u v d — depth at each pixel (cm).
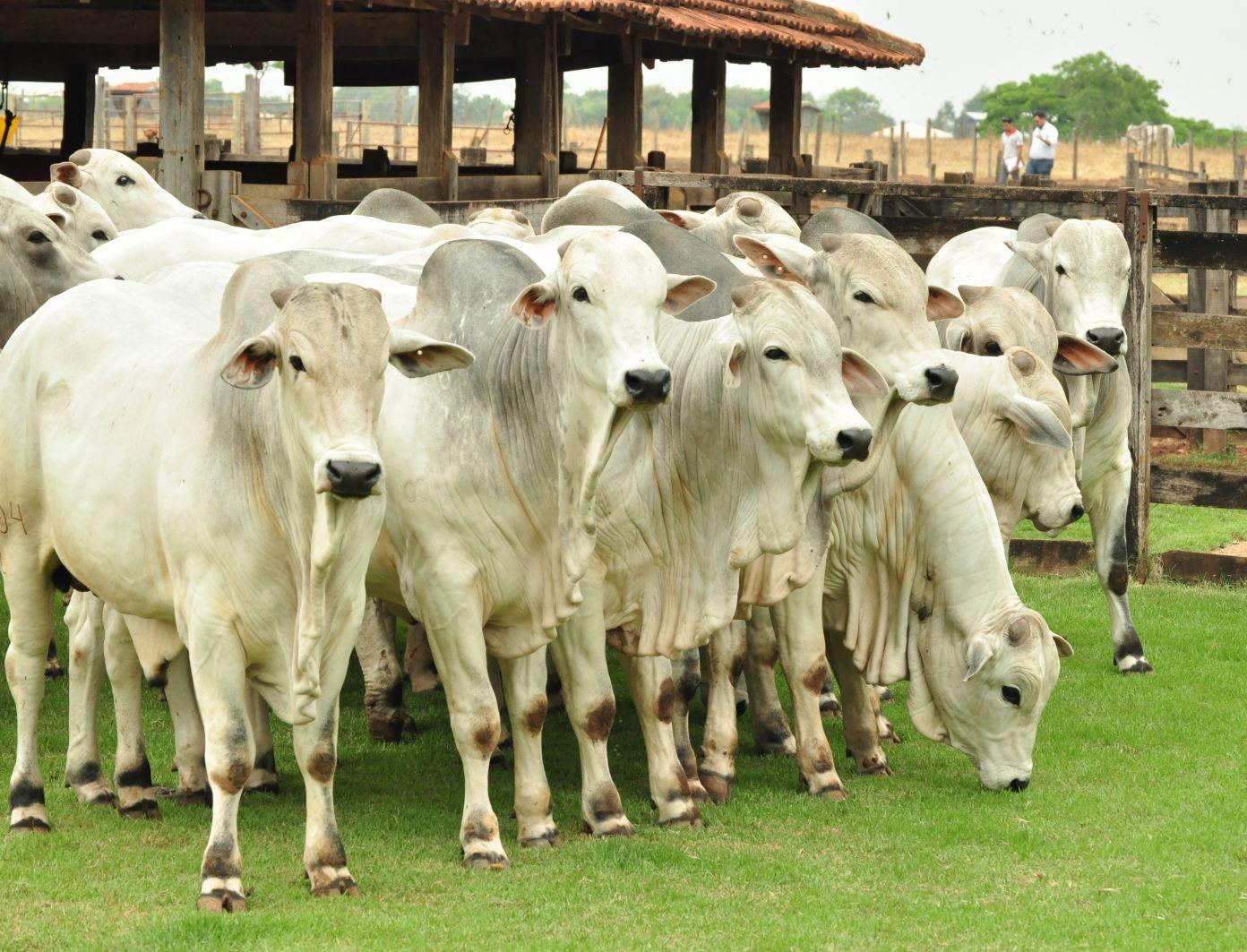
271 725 805
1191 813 672
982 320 826
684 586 640
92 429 590
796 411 596
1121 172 5144
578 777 733
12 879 564
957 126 10019
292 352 501
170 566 551
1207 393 1209
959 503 706
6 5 1570
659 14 1662
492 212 1027
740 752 780
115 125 3647
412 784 713
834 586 730
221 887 535
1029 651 696
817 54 1955
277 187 1378
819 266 673
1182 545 1288
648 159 1866
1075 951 515
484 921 529
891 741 805
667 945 513
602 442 565
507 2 1529
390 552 610
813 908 552
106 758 737
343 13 1661
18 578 627
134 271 909
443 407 596
